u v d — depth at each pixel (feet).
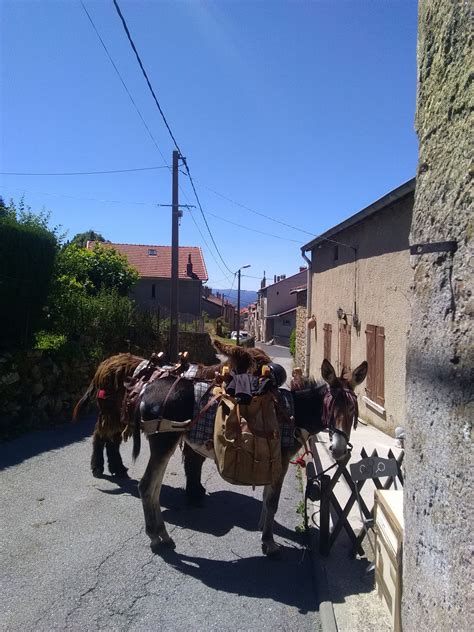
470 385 5.94
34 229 29.68
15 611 10.94
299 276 184.24
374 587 12.25
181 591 12.14
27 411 27.66
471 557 5.71
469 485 5.82
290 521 16.98
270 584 12.66
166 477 21.38
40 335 32.86
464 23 6.49
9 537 14.47
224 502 18.52
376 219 32.81
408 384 7.93
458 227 6.43
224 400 13.46
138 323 48.49
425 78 7.82
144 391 15.05
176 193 52.37
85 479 19.92
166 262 124.57
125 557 13.66
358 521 16.22
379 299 32.04
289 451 14.28
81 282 50.16
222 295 262.67
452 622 6.06
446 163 6.89
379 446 26.61
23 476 19.83
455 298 6.42
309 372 58.54
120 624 10.69
